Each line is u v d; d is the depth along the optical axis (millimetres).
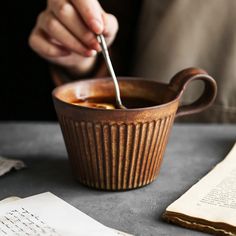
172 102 457
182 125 616
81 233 391
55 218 409
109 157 453
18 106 924
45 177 492
